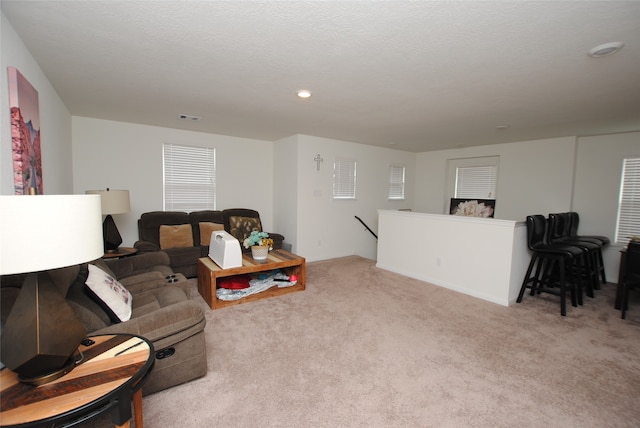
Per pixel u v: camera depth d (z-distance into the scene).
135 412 1.37
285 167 5.27
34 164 1.92
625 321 2.87
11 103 1.56
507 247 3.21
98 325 1.56
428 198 6.75
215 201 5.04
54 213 0.97
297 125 4.23
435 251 3.94
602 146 4.48
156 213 4.27
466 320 2.84
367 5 1.49
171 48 1.98
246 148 5.33
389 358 2.18
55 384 1.04
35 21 1.64
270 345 2.34
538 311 3.09
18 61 1.77
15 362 1.00
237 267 3.17
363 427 1.55
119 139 4.16
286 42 1.89
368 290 3.67
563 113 3.39
